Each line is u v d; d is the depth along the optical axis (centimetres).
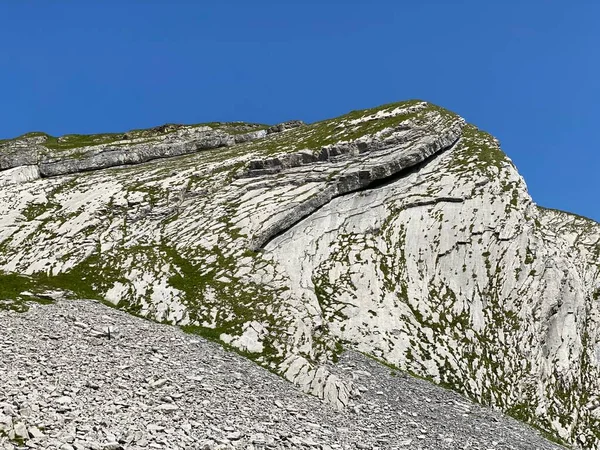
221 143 9131
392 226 5716
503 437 3381
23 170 7412
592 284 6431
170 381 2819
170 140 9362
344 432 2778
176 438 2138
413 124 7162
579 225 8762
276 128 9869
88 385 2508
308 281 4888
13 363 2583
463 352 4594
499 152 6744
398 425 3103
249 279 4625
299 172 6284
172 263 4900
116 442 1950
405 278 5212
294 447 2359
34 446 1833
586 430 4466
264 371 3469
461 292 5203
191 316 4097
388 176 6122
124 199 6041
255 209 5659
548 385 4703
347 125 7688
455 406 3794
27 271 4862
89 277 4728
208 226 5509
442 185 6138
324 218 5650
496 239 5572
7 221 5794
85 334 3275
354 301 4822
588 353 5216
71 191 6525
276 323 4031
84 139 9644
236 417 2575
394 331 4584
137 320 3888
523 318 5034
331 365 3866
